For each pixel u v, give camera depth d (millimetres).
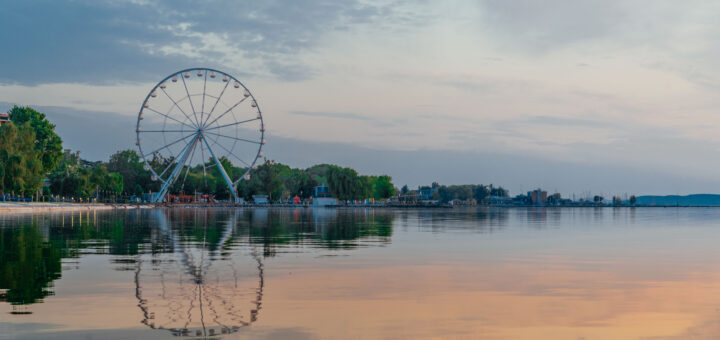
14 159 126438
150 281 19859
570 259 28125
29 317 14203
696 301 17016
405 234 47531
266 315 14688
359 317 14578
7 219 74375
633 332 13367
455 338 12695
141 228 53812
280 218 91625
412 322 14094
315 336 12727
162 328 13234
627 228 63375
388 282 20172
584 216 131000
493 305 16234
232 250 31438
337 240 39906
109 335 12602
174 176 187500
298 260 26734
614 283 20328
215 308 15461
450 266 24859
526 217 113312
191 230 51094
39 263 24609
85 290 17922
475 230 54875
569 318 14688
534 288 19109
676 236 48156
